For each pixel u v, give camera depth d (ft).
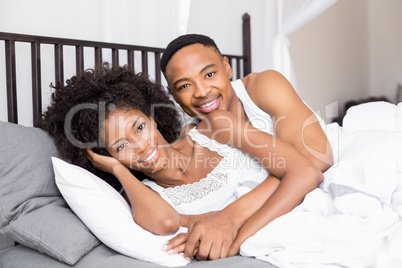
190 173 3.84
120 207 3.30
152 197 3.41
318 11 9.86
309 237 2.91
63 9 5.35
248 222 3.29
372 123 4.58
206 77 4.31
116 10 5.90
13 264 3.43
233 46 8.55
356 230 2.83
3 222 3.42
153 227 3.27
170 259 3.01
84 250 3.21
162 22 6.54
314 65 11.83
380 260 2.66
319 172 3.47
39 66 4.65
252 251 3.04
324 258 2.80
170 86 4.58
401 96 14.16
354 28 14.24
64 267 3.17
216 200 3.76
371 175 3.21
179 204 3.74
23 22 4.96
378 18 15.26
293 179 3.39
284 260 2.83
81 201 3.27
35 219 3.34
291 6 9.57
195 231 3.12
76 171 3.38
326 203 3.21
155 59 6.25
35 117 4.62
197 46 4.35
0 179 3.42
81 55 5.08
